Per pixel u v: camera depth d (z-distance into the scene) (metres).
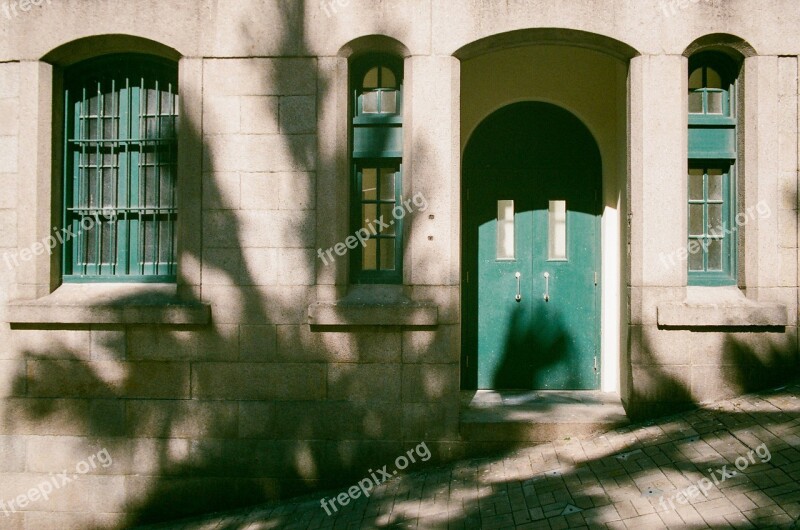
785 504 3.97
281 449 5.66
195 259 5.74
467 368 6.79
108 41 5.87
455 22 5.63
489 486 5.00
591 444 5.38
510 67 6.68
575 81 6.64
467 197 6.82
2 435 5.82
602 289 6.67
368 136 5.91
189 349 5.73
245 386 5.70
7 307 5.76
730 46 5.66
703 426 5.18
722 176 5.95
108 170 6.20
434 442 5.60
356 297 5.73
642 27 5.58
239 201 5.74
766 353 5.57
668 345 5.59
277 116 5.73
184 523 5.53
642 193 5.59
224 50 5.75
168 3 5.76
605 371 6.59
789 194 5.63
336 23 5.69
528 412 5.86
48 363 5.80
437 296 5.61
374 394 5.64
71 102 6.18
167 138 6.10
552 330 6.77
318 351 5.67
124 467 5.75
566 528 4.18
